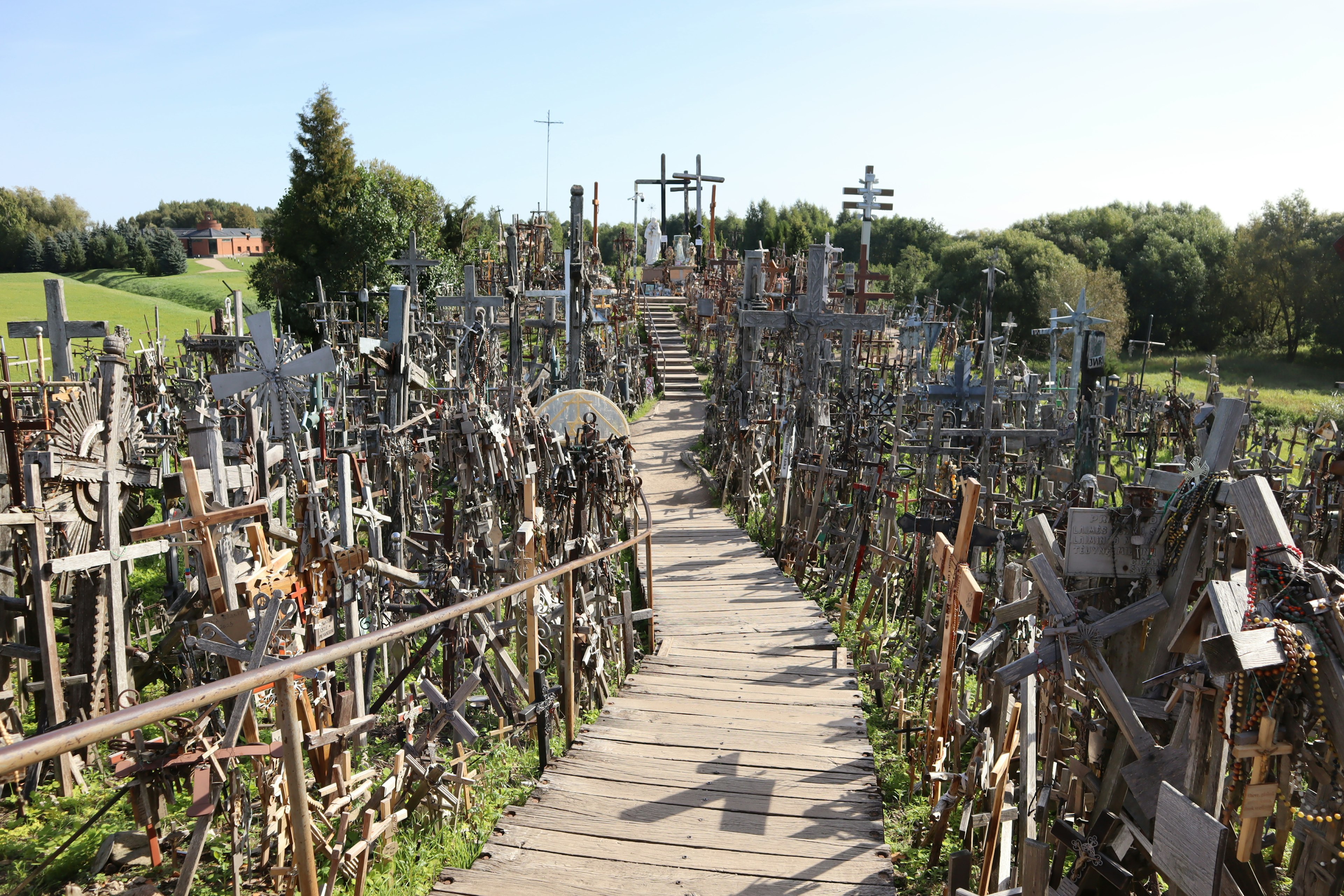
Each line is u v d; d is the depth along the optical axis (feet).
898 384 75.31
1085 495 20.62
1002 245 197.57
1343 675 11.75
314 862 11.65
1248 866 13.00
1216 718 13.21
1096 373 39.91
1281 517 13.08
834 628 36.78
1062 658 16.37
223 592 19.65
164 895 20.04
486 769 24.71
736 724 25.35
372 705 25.41
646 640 35.60
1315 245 178.50
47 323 41.01
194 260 364.38
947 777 20.26
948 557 21.56
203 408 28.99
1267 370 175.11
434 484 52.70
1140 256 207.41
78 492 26.25
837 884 17.30
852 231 272.31
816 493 44.88
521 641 28.35
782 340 74.74
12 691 26.89
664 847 18.56
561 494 34.96
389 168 154.71
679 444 78.48
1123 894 16.17
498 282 114.52
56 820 23.98
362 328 81.71
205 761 17.99
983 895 16.84
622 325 106.52
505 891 16.89
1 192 310.45
